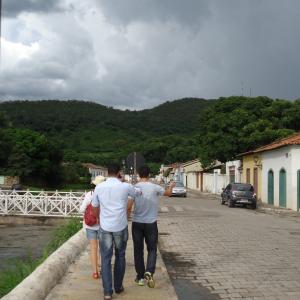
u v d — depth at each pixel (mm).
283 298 7320
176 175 94500
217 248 12281
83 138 119438
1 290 7324
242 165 43781
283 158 31703
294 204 29625
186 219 20750
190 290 7828
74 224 15773
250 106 45344
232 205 30984
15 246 19188
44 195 29891
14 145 58969
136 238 7672
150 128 134500
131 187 7141
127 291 7332
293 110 42594
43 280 7191
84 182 76562
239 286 8117
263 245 12875
